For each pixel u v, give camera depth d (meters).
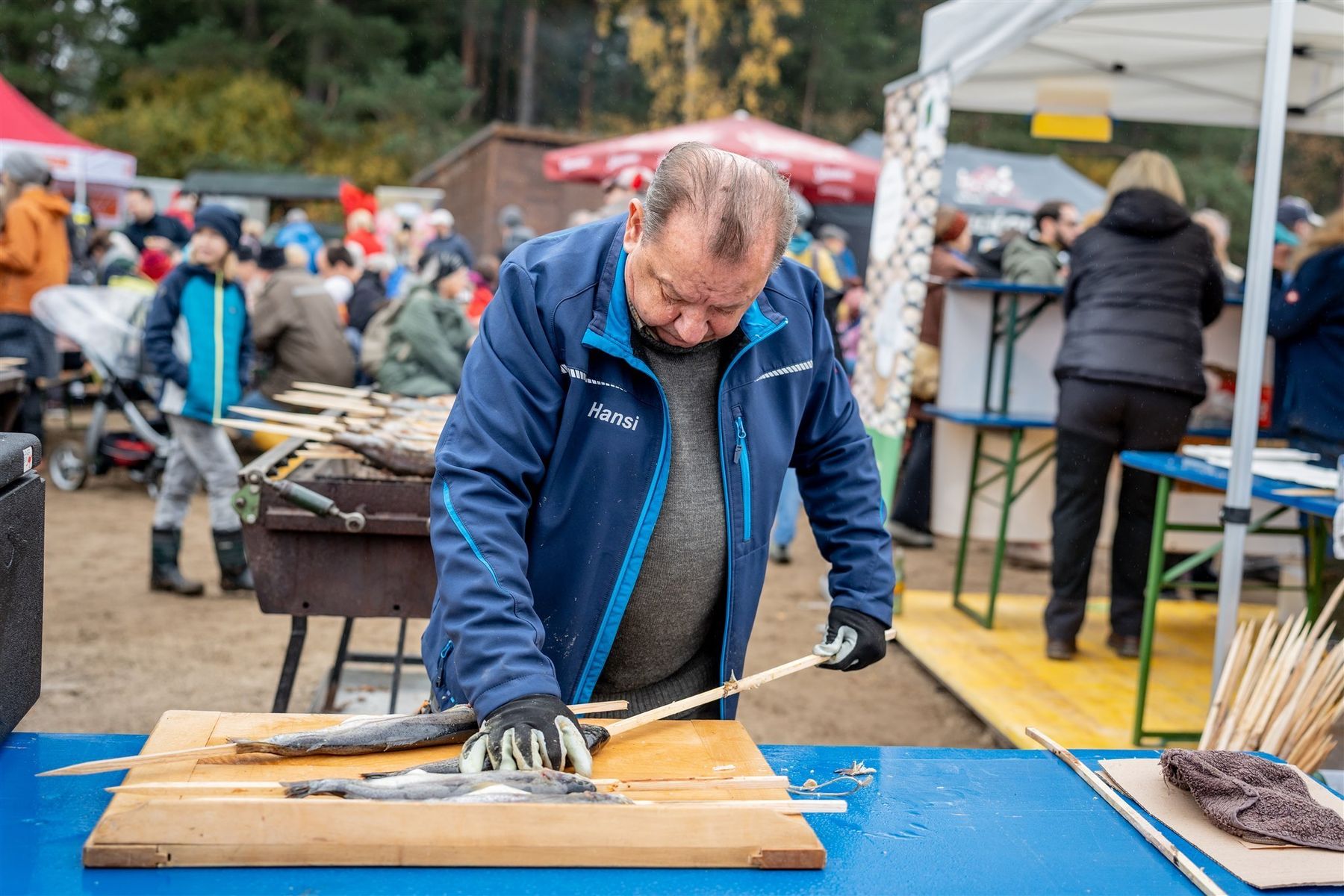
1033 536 5.23
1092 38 5.05
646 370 1.64
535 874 1.31
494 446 1.58
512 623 1.50
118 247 9.18
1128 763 1.72
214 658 4.54
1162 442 4.16
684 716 1.89
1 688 1.54
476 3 32.31
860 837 1.46
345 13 31.56
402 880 1.27
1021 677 4.30
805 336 1.81
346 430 3.24
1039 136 5.99
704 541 1.77
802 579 6.30
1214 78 5.51
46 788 1.46
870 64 29.92
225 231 4.98
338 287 8.34
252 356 6.05
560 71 31.92
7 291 6.92
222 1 32.62
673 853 1.34
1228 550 3.01
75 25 33.16
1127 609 4.57
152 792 1.34
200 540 6.62
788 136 9.94
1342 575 4.31
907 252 4.58
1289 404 3.92
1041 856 1.44
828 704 4.32
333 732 1.51
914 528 6.53
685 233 1.44
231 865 1.28
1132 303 4.10
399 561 2.80
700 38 26.66
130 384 7.18
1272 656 2.68
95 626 4.89
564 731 1.44
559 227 17.45
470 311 7.73
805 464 1.96
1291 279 3.92
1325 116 5.82
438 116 30.91
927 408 5.26
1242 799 1.55
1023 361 5.14
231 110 29.25
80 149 12.74
